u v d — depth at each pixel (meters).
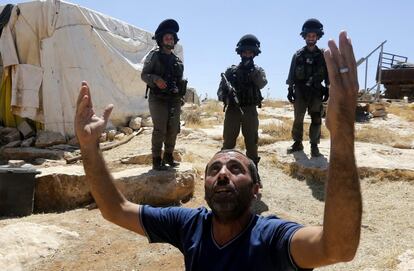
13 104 9.84
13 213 6.40
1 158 9.39
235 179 1.93
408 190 7.04
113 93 11.04
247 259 1.82
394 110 15.77
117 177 6.52
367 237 5.45
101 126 2.25
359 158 8.28
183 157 8.52
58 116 10.09
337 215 1.55
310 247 1.66
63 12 10.09
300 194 7.06
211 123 13.30
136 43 11.94
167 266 4.81
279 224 1.84
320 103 8.05
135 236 5.57
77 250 5.18
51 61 10.05
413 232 5.55
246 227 1.92
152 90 6.70
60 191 6.72
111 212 2.24
